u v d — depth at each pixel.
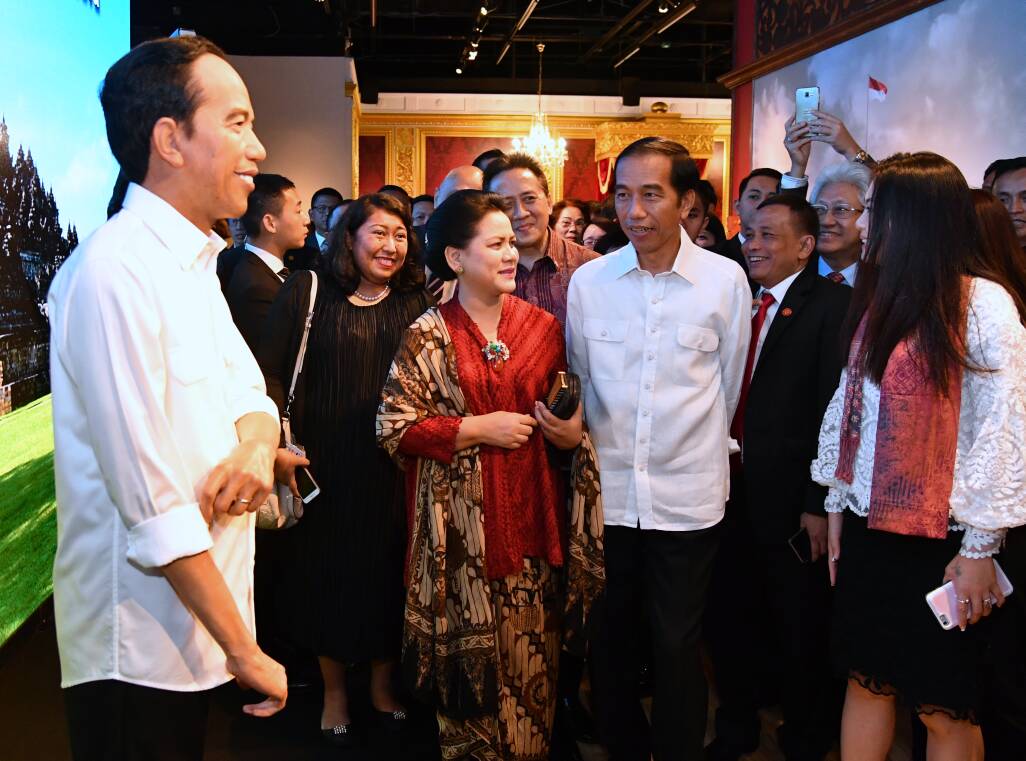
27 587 3.41
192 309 1.39
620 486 2.36
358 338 2.69
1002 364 1.77
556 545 2.28
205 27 9.69
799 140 3.70
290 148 9.95
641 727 2.52
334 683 2.79
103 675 1.37
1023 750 2.31
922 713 1.90
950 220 1.85
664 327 2.31
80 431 1.35
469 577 2.19
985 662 1.91
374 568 2.69
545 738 2.34
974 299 1.82
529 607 2.29
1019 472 1.75
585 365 2.45
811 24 6.07
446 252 2.27
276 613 2.88
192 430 1.37
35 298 3.32
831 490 2.11
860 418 1.99
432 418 2.20
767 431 2.59
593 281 2.41
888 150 5.34
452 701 2.23
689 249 2.33
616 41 13.39
